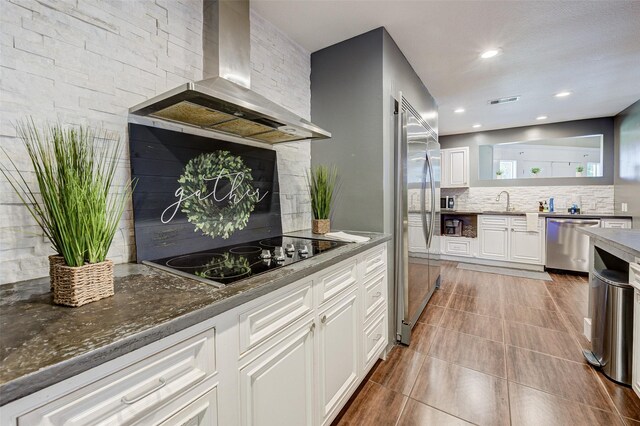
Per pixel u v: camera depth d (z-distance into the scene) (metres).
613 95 3.63
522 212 4.71
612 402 1.62
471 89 3.42
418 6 1.92
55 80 1.08
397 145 2.29
